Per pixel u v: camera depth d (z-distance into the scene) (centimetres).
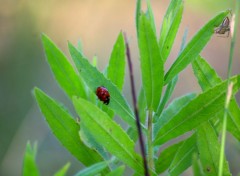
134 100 27
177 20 31
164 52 31
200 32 31
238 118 32
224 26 31
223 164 30
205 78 32
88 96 33
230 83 29
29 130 127
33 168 24
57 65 33
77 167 123
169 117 32
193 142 31
